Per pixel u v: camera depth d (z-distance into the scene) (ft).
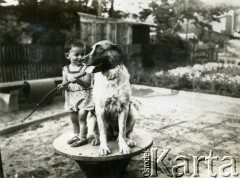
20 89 28.04
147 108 25.67
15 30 37.29
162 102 27.66
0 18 36.29
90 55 11.36
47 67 32.09
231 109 25.27
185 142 18.01
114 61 11.55
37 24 38.50
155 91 32.27
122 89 11.72
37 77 31.35
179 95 30.40
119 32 41.81
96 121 12.55
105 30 41.93
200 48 40.98
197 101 27.99
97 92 11.78
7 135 19.66
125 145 11.71
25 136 19.43
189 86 34.09
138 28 42.04
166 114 23.99
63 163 15.39
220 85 32.19
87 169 12.47
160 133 19.62
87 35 40.91
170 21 42.68
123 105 11.85
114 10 44.04
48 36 39.27
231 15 38.75
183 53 41.96
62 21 40.01
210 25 40.24
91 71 11.66
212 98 28.84
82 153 11.53
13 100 25.45
